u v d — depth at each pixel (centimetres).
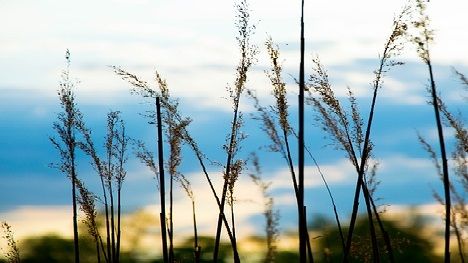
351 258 296
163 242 297
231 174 297
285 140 285
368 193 292
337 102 291
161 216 297
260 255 283
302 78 268
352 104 292
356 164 292
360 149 291
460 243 287
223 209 296
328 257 293
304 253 267
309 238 285
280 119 285
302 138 267
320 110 291
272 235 281
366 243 296
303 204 267
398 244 293
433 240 293
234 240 293
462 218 286
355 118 291
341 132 291
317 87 291
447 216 277
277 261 282
